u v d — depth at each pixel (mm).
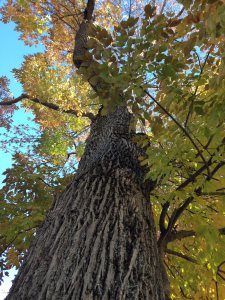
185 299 4117
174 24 2309
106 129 3855
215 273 3527
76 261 1993
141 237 2283
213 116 2334
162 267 2414
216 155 2750
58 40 8312
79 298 1757
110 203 2527
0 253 4922
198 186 3025
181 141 2855
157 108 2619
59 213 2520
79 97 8594
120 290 1833
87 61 2318
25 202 5117
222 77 2199
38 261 2088
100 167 3037
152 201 3932
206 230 3115
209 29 1921
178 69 2277
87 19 5934
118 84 2252
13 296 1890
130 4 6766
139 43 2266
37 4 7027
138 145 3236
